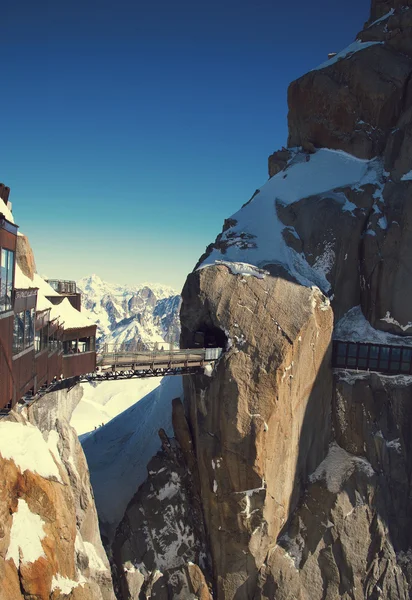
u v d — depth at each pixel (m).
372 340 58.78
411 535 53.56
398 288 59.53
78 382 48.00
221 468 50.88
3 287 25.67
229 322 53.25
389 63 69.25
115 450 72.00
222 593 51.34
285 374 50.53
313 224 62.75
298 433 53.59
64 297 51.28
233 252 60.53
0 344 25.11
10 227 26.50
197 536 54.94
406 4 75.12
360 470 55.38
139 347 54.59
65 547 31.17
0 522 24.66
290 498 53.41
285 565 51.22
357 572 51.28
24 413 35.56
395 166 64.06
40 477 29.88
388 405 56.81
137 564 54.03
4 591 23.59
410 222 59.59
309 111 75.56
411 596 50.53
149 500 57.31
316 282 58.88
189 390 58.41
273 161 78.06
